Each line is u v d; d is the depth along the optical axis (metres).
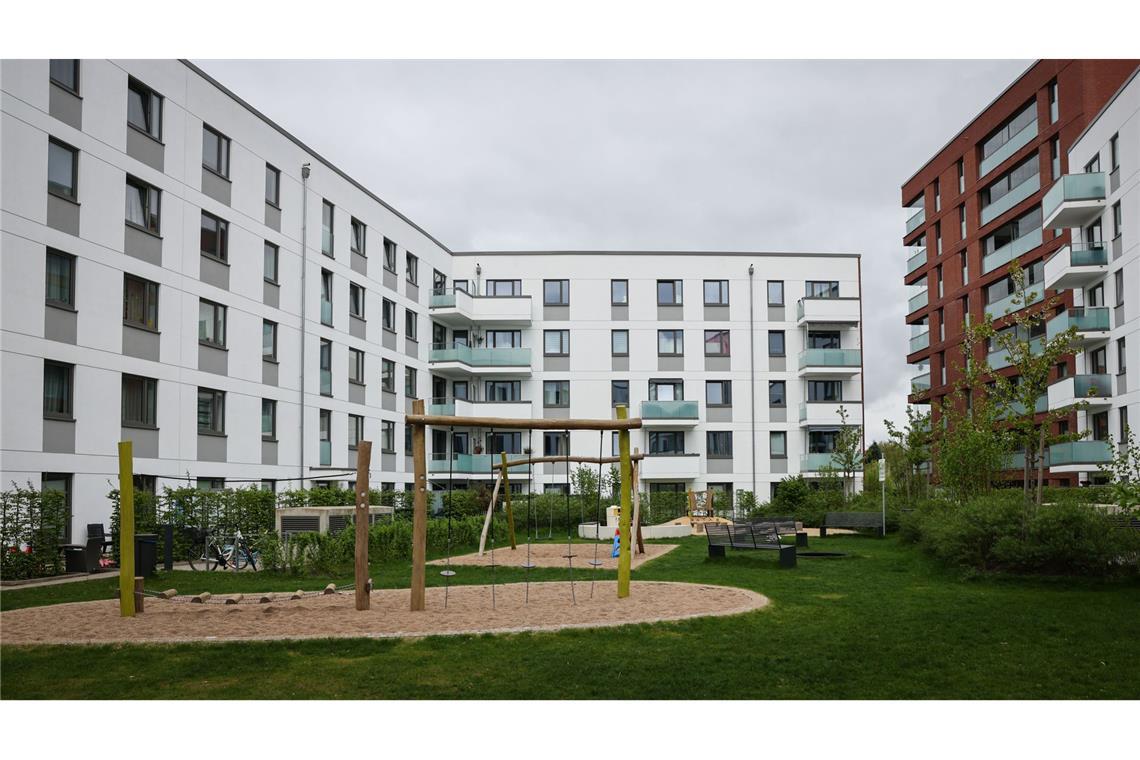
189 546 19.97
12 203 19.64
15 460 19.48
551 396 47.03
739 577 15.16
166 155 24.94
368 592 11.50
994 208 42.62
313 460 32.66
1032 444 18.66
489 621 10.27
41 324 20.33
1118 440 30.27
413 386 42.66
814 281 48.09
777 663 8.33
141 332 23.70
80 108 21.72
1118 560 13.93
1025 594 12.77
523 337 47.44
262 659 8.46
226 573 17.58
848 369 46.12
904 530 21.06
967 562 15.12
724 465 46.62
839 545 22.27
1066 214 32.28
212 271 26.94
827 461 44.97
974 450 20.33
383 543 19.84
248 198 29.00
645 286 47.62
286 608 11.49
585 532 28.53
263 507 22.09
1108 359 31.11
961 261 46.53
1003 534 14.71
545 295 47.59
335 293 34.78
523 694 7.36
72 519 21.02
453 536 24.09
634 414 46.84
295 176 32.00
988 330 20.25
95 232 22.08
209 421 26.78
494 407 45.22
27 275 19.97
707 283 47.81
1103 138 31.12
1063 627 9.98
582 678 7.81
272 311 30.19
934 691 7.50
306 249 32.56
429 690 7.46
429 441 43.31
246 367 28.55
